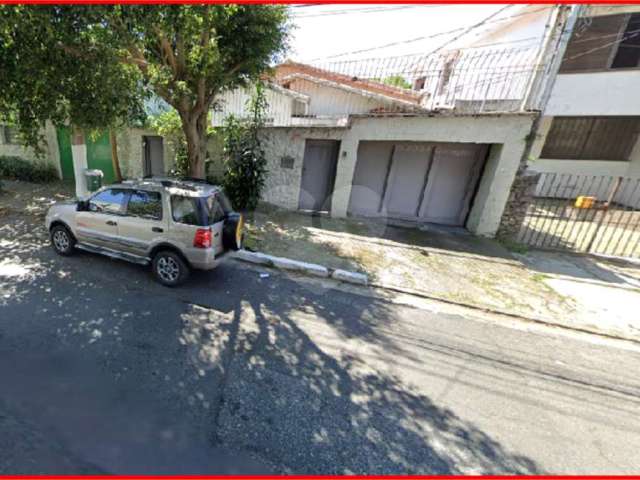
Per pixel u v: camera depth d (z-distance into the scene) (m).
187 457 2.03
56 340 3.00
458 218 8.91
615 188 6.71
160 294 4.04
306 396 2.62
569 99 10.80
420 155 8.66
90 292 3.92
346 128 7.81
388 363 3.17
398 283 5.08
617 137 11.04
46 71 3.73
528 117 6.83
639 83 9.93
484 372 3.18
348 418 2.44
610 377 3.27
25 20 3.09
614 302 4.96
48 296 3.75
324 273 5.11
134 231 4.20
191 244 3.94
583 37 10.20
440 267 5.87
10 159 10.39
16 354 2.79
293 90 11.32
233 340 3.27
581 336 4.04
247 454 2.08
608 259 6.77
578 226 9.01
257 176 8.07
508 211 7.53
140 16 3.45
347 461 2.10
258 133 8.30
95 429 2.16
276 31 5.62
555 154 11.72
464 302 4.66
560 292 5.20
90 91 4.25
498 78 8.60
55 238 4.86
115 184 4.38
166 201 4.00
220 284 4.48
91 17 3.19
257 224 7.36
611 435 2.53
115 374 2.66
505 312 4.46
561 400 2.88
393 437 2.31
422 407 2.63
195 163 6.86
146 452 2.04
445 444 2.29
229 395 2.55
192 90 6.07
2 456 1.94
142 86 5.46
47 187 9.54
